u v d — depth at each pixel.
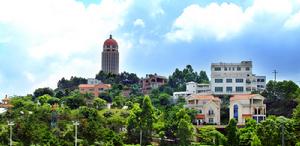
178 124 153.38
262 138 129.50
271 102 197.12
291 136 128.62
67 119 162.88
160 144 155.75
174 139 155.25
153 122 161.25
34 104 189.88
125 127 171.75
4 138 127.69
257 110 190.12
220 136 151.75
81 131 141.62
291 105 191.38
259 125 132.88
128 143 156.88
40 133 130.25
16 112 161.12
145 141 156.50
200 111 197.88
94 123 146.25
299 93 186.00
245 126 159.12
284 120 133.62
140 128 156.75
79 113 172.12
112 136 143.88
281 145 127.81
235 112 191.75
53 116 160.25
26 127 129.62
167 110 197.25
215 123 192.38
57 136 140.38
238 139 142.12
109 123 173.12
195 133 166.38
